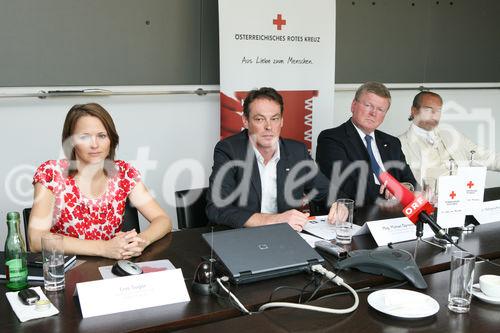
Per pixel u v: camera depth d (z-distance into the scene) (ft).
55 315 4.28
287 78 11.78
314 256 5.34
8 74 9.71
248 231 5.54
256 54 11.40
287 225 5.79
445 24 14.52
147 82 10.95
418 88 14.43
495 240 6.40
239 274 4.92
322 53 12.06
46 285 4.75
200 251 5.94
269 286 4.96
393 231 6.35
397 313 4.28
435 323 4.19
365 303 4.56
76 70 10.25
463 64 15.01
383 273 5.17
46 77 10.02
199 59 11.43
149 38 10.82
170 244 6.20
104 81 10.53
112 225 6.94
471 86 15.21
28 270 5.15
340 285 4.90
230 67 11.19
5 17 9.54
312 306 4.35
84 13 10.16
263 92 8.15
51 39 9.96
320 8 11.91
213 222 7.31
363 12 13.26
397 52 13.93
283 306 4.48
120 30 10.52
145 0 10.67
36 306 4.34
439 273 5.34
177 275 4.70
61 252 4.80
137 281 4.56
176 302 4.58
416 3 13.97
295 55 11.79
